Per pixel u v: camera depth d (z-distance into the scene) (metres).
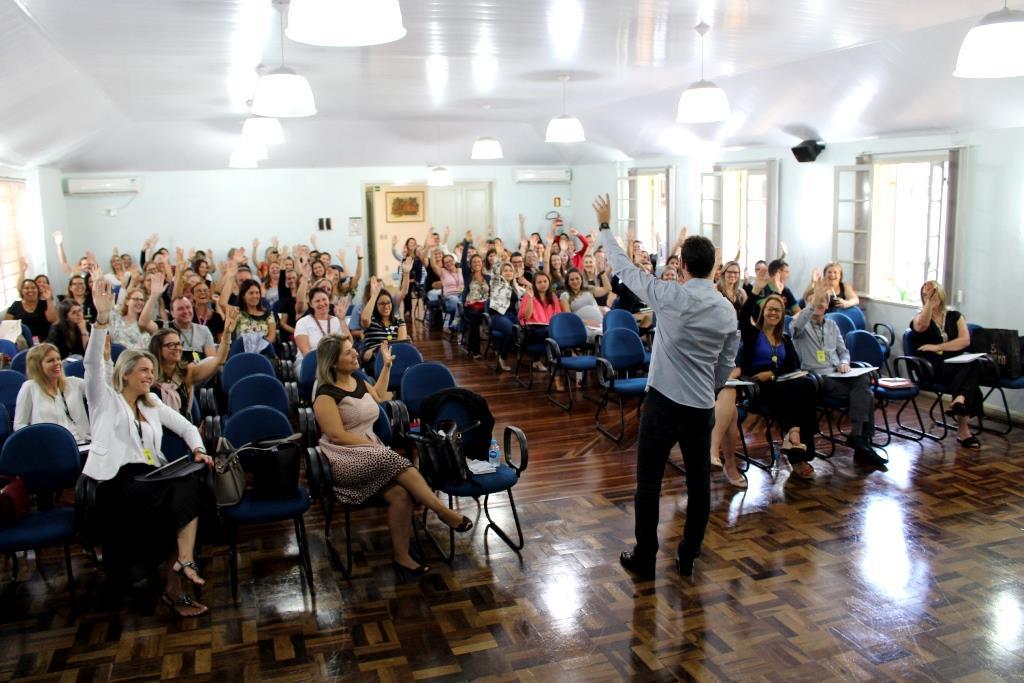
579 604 4.13
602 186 15.02
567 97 10.09
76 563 4.70
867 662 3.58
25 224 11.04
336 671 3.58
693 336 4.05
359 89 8.94
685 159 12.36
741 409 5.97
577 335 8.23
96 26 5.33
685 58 7.14
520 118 13.01
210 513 4.45
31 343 7.61
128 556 4.18
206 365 5.37
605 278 9.88
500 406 7.98
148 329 6.62
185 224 14.27
